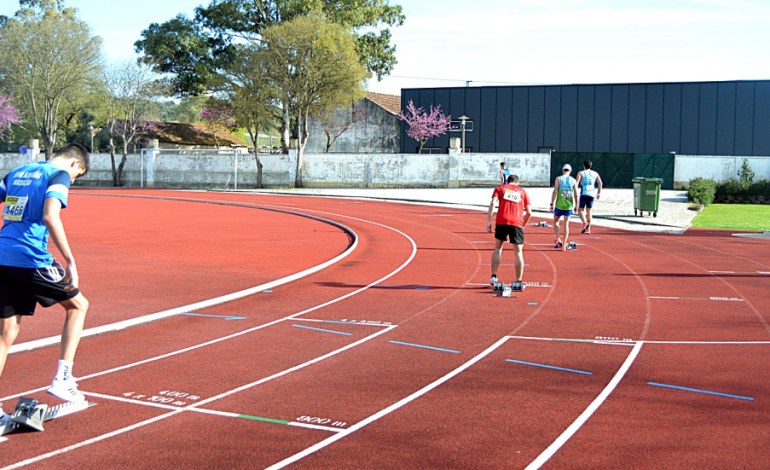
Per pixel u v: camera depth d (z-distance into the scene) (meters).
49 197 5.30
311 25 44.62
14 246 5.31
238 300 10.48
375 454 4.81
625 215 25.64
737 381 6.47
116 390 6.21
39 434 5.19
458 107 54.50
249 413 5.63
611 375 6.68
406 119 55.25
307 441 5.05
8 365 7.00
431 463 4.65
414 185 46.12
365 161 46.75
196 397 6.02
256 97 45.44
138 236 19.30
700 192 31.59
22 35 52.53
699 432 5.20
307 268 13.62
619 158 43.69
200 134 73.88
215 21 52.81
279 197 38.75
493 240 18.56
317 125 59.41
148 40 53.59
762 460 4.69
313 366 6.99
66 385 5.59
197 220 24.50
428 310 9.70
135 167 54.84
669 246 17.16
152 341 8.00
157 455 4.80
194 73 55.44
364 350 7.60
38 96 54.72
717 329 8.57
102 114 68.62
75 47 53.38
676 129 49.91
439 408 5.76
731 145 48.81
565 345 7.81
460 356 7.36
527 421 5.45
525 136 53.06
